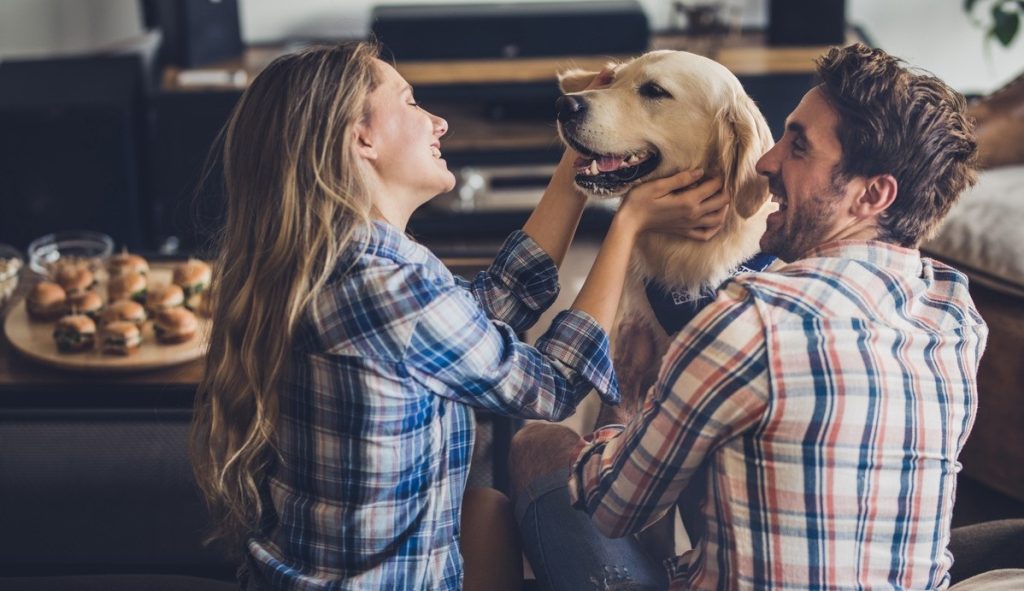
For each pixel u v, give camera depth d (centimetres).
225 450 120
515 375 118
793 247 117
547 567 135
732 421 105
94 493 202
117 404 184
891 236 113
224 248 122
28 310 203
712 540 114
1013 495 220
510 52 356
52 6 366
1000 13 358
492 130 356
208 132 335
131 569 197
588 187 145
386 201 121
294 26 375
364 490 114
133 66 352
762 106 338
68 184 335
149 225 362
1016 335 213
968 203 237
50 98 329
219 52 352
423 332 111
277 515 122
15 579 145
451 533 124
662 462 111
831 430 102
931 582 111
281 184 113
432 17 353
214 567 196
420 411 114
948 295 116
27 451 205
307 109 113
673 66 150
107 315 193
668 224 140
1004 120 256
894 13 385
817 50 357
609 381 126
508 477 182
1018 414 215
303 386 113
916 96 106
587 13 355
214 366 123
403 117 118
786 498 105
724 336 104
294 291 111
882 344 105
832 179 110
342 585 116
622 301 159
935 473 108
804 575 106
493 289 138
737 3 384
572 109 151
